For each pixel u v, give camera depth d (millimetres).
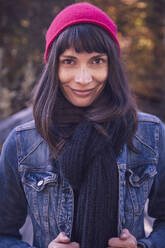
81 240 1126
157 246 1252
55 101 1161
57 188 1242
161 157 1306
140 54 7723
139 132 1278
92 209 1098
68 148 1111
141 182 1257
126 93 1151
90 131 1114
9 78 5305
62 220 1231
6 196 1287
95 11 1098
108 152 1133
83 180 1134
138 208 1250
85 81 1079
